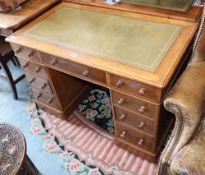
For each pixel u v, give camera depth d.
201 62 1.25
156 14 1.45
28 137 1.86
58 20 1.61
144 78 1.10
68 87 1.86
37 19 1.66
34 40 1.46
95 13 1.61
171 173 1.19
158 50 1.23
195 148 1.06
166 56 1.18
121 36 1.36
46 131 1.89
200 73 1.17
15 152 1.20
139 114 1.31
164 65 1.14
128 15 1.53
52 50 1.36
